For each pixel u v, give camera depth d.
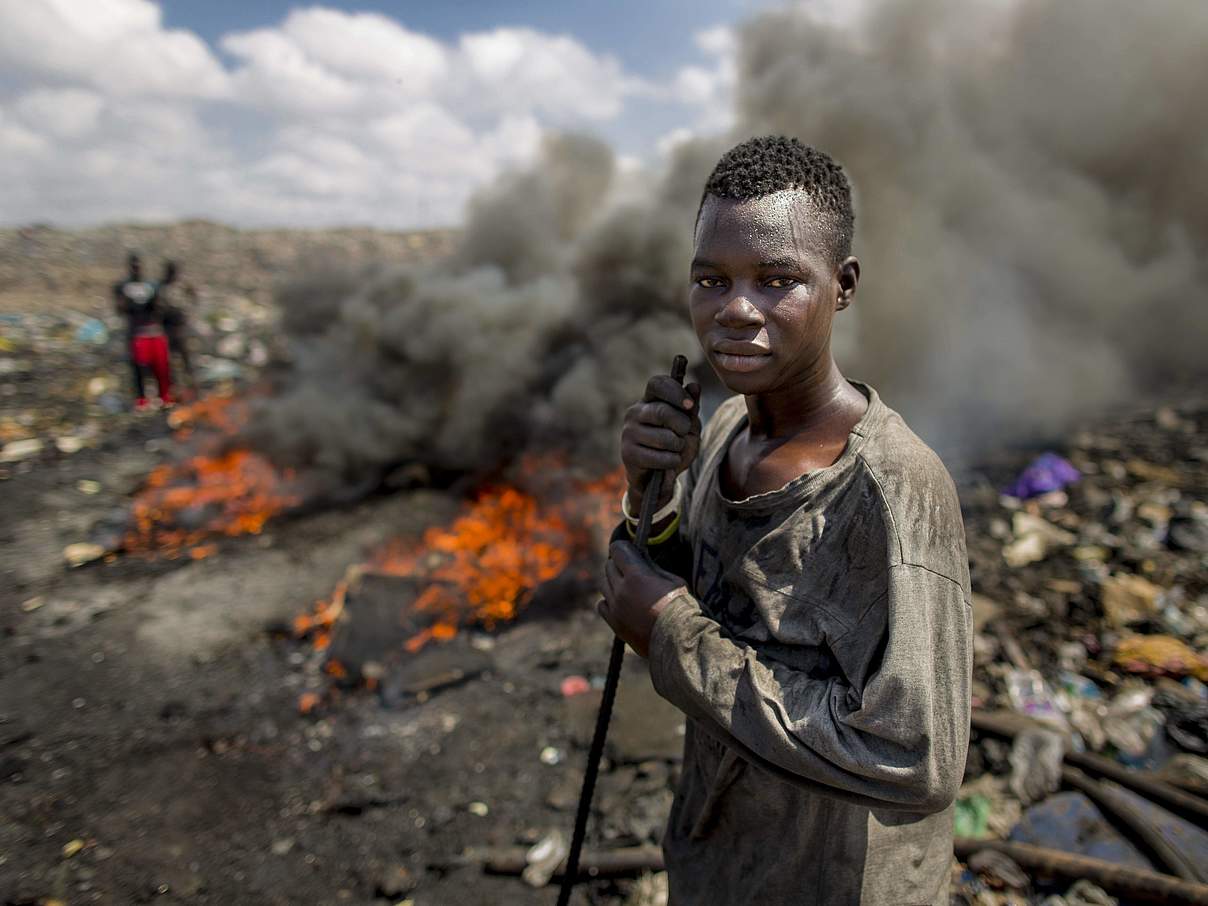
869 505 0.92
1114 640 3.38
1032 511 4.84
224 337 12.02
